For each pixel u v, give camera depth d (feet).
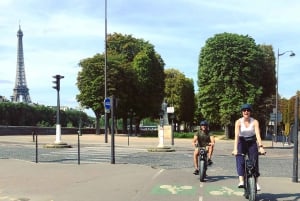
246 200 35.01
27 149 96.63
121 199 36.11
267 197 36.40
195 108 343.67
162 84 250.98
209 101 204.44
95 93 214.69
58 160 71.31
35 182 45.21
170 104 320.91
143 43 250.37
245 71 198.59
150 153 93.35
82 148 102.42
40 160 71.05
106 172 52.24
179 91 322.96
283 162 78.54
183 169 59.72
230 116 197.36
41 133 200.34
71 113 411.34
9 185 43.50
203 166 44.19
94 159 74.33
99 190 40.29
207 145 46.44
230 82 199.62
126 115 237.25
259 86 203.21
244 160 34.17
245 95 199.21
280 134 249.34
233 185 42.42
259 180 46.85
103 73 214.90
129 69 225.97
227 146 136.98
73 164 61.77
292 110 216.74
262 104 208.23
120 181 45.19
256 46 202.39
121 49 247.70
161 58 255.91
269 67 224.53
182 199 35.65
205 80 205.46
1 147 102.53
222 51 199.52
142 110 240.12
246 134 33.71
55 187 42.19
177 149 108.06
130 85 227.20
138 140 153.58
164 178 46.83
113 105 63.41
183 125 375.25
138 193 38.47
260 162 78.13
